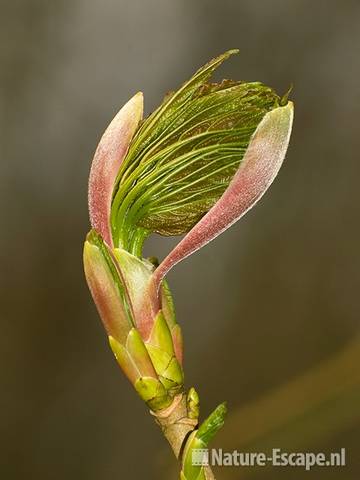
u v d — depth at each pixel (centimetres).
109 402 75
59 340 75
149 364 25
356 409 43
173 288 75
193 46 71
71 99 71
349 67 70
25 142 72
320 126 72
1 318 74
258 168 24
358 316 73
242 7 70
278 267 75
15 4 69
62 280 76
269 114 24
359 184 73
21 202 74
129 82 71
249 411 46
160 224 25
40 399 74
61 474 72
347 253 73
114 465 73
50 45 70
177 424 25
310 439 43
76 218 75
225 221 25
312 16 70
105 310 25
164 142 25
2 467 72
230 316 75
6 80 70
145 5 70
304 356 73
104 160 25
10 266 75
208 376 74
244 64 71
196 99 24
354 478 60
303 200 74
